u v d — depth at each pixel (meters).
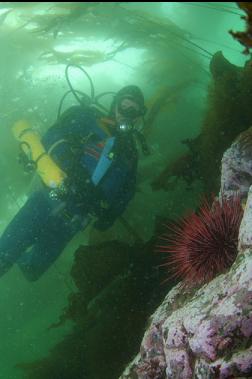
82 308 4.40
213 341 2.11
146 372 2.77
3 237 5.15
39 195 5.03
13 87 7.87
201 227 2.53
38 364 4.82
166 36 8.81
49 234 5.18
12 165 7.11
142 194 7.45
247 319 2.01
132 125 4.65
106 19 7.55
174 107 8.03
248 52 1.40
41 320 7.11
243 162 3.14
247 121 4.49
